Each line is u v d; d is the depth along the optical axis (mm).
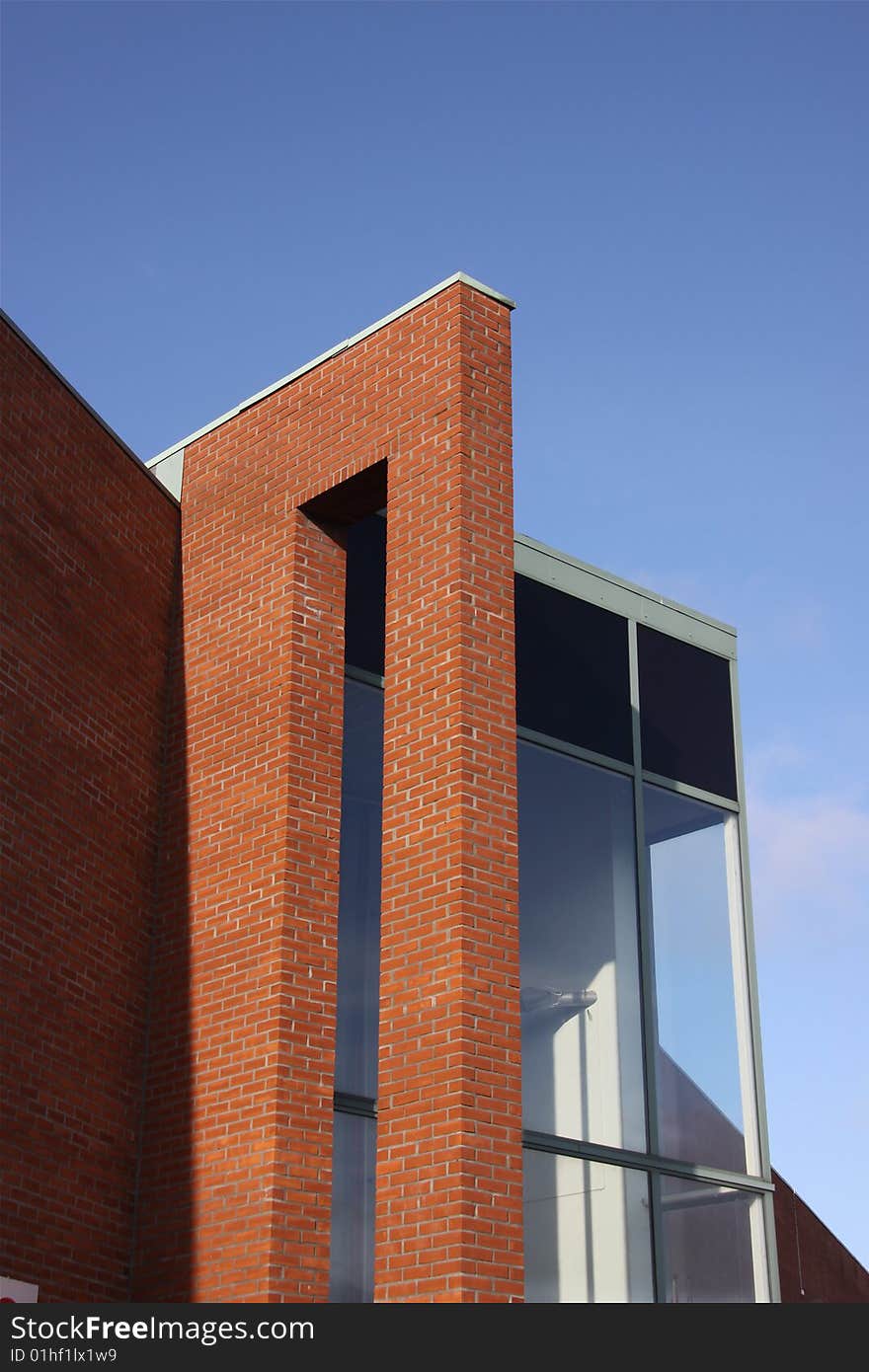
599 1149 12297
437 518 10484
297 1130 10023
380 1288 8945
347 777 11594
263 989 10422
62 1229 9938
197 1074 10633
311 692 11266
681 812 14406
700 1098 13305
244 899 10852
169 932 11320
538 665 13609
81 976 10594
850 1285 21219
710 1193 13031
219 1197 10102
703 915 14141
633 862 13711
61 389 11391
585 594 14336
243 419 12500
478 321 11039
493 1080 9086
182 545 12633
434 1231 8766
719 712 15117
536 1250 11555
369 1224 10406
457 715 9812
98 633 11391
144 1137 10805
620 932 13320
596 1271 11891
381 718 12023
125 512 11984
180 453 13000
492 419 10844
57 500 11141
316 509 11703
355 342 11695
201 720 11789
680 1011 13516
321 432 11719
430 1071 9125
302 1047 10258
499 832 9711
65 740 10828
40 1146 9891
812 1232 21156
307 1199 9914
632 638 14555
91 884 10859
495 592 10344
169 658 12258
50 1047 10156
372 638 12172
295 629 11328
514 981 9430
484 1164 8859
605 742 13859
